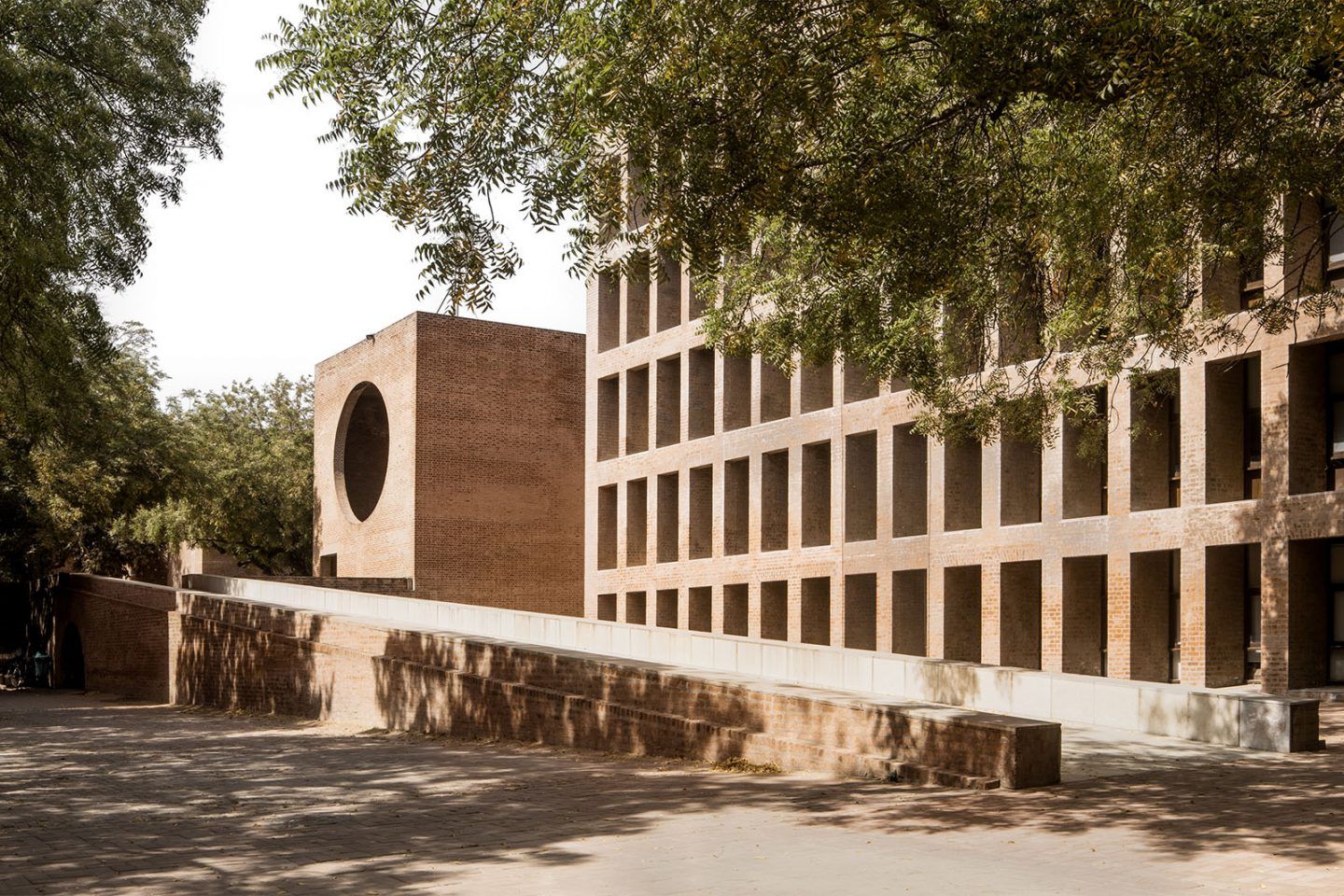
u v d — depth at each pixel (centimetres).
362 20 1052
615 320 4178
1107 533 2514
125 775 1512
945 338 1662
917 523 3086
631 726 1664
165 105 1919
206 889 804
